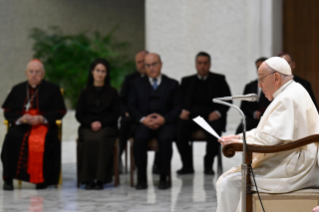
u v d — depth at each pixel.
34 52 25.08
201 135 12.96
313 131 6.73
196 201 9.80
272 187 6.49
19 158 11.16
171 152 11.25
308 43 18.39
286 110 6.56
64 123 20.64
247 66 20.36
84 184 11.96
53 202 9.80
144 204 9.55
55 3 25.92
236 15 20.84
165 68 22.25
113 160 11.64
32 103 11.74
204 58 13.02
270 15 19.08
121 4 27.86
